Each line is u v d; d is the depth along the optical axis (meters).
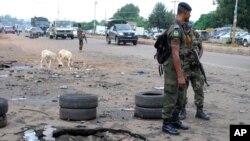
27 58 22.05
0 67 17.31
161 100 7.70
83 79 13.69
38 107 8.84
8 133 6.65
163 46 6.62
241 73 17.00
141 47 37.41
